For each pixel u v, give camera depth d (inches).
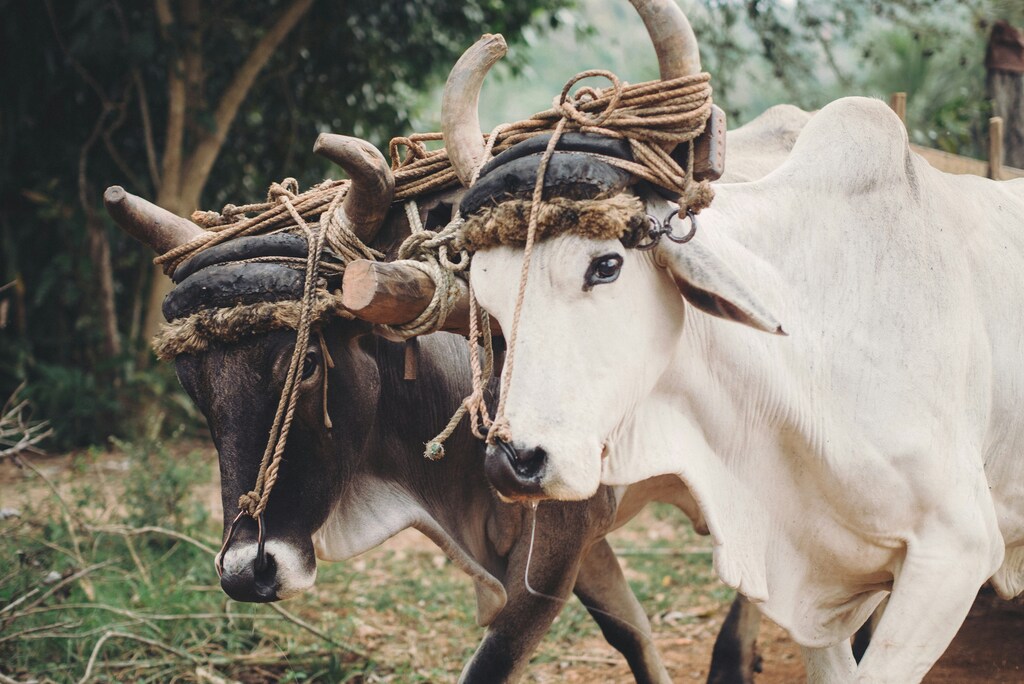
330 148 106.7
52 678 159.2
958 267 111.6
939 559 104.1
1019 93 245.6
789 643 182.9
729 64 295.4
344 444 111.3
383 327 102.8
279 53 382.9
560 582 123.0
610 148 89.6
